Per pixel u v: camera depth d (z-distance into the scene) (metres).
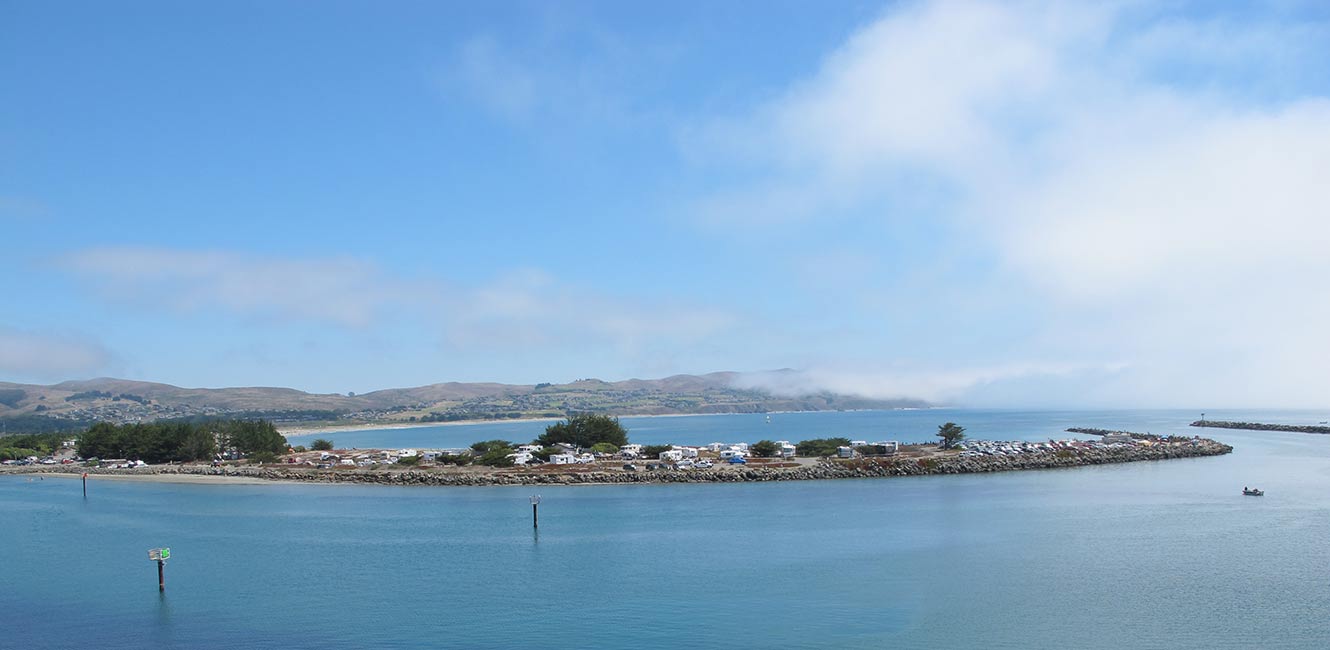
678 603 65.50
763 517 106.56
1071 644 54.75
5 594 71.25
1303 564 75.00
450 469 172.00
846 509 112.56
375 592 70.31
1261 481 141.62
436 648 55.78
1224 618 59.50
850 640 56.09
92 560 85.00
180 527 106.06
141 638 58.81
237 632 59.84
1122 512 105.88
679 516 108.81
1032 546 84.38
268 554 86.69
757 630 58.56
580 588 70.69
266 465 197.62
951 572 74.00
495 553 85.62
